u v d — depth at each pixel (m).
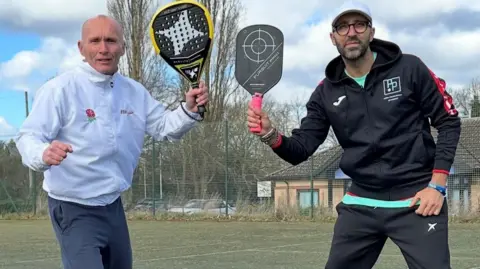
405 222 3.67
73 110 3.65
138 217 17.55
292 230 13.41
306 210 16.78
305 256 8.73
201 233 12.94
